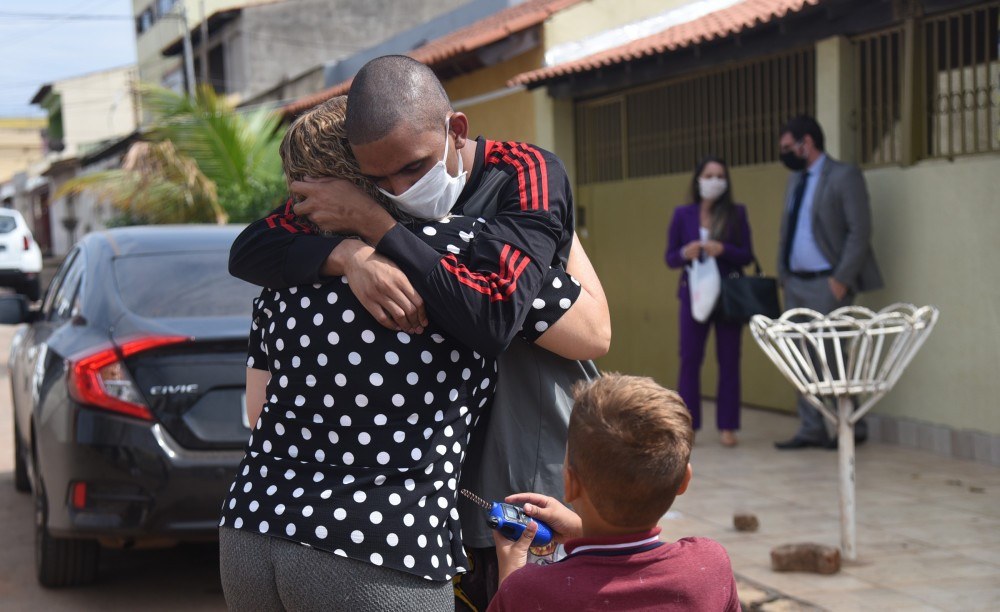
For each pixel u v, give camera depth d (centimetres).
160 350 443
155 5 3719
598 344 217
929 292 671
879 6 674
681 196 906
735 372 716
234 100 2688
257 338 217
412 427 196
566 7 1054
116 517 438
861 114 721
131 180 1373
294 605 190
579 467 187
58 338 502
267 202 1325
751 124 828
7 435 918
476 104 1216
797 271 683
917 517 530
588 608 184
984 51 630
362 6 2869
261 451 201
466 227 207
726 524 533
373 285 191
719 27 803
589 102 1032
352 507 190
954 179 646
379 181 201
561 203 213
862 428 709
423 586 193
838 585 432
